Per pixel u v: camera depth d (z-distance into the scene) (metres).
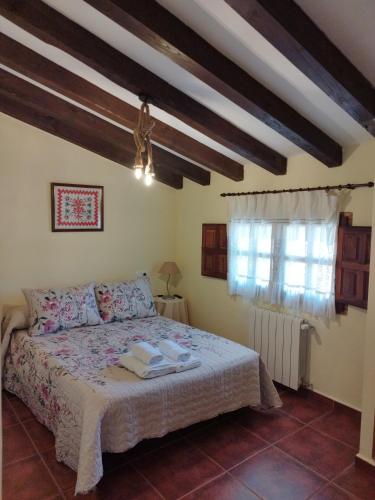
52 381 2.71
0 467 0.89
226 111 2.85
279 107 2.55
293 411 3.20
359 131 2.80
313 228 3.24
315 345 3.34
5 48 2.46
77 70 2.67
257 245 3.76
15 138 3.63
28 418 3.01
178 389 2.55
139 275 4.62
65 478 2.34
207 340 3.35
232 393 2.87
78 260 4.11
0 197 3.59
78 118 3.38
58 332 3.48
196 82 2.52
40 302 3.49
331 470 2.46
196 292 4.68
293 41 1.81
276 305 3.65
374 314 2.39
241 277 3.95
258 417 3.10
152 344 3.21
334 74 2.02
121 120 3.02
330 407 3.24
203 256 4.49
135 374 2.59
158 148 4.00
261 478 2.38
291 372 3.40
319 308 3.22
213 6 1.81
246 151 3.19
